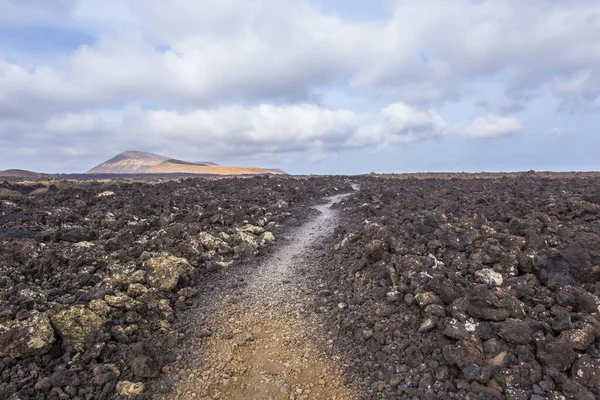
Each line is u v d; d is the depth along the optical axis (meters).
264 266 15.54
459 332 8.41
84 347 8.99
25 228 18.14
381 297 11.42
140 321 10.57
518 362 7.73
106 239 16.92
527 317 8.91
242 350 9.88
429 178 55.47
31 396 7.53
